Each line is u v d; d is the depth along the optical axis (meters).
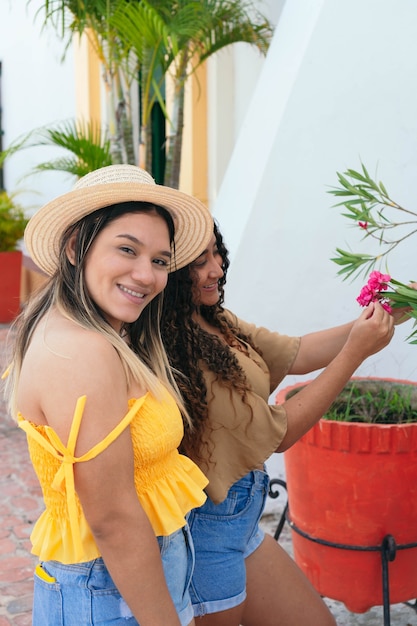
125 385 1.67
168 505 1.77
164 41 4.76
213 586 2.16
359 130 3.66
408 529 2.67
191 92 6.66
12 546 4.00
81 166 6.14
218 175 6.73
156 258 1.75
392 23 3.58
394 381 2.99
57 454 1.60
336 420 2.76
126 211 1.71
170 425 1.76
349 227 3.69
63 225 1.75
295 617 2.38
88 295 1.73
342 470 2.63
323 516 2.71
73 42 8.73
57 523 1.73
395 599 2.75
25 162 10.93
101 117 8.42
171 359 2.05
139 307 1.74
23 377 1.68
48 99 9.81
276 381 2.57
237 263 3.86
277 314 3.87
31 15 10.11
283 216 3.80
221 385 2.06
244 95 6.54
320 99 3.70
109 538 1.62
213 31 5.85
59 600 1.74
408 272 3.61
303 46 3.74
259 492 2.23
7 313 9.69
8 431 5.84
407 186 3.60
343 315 3.75
